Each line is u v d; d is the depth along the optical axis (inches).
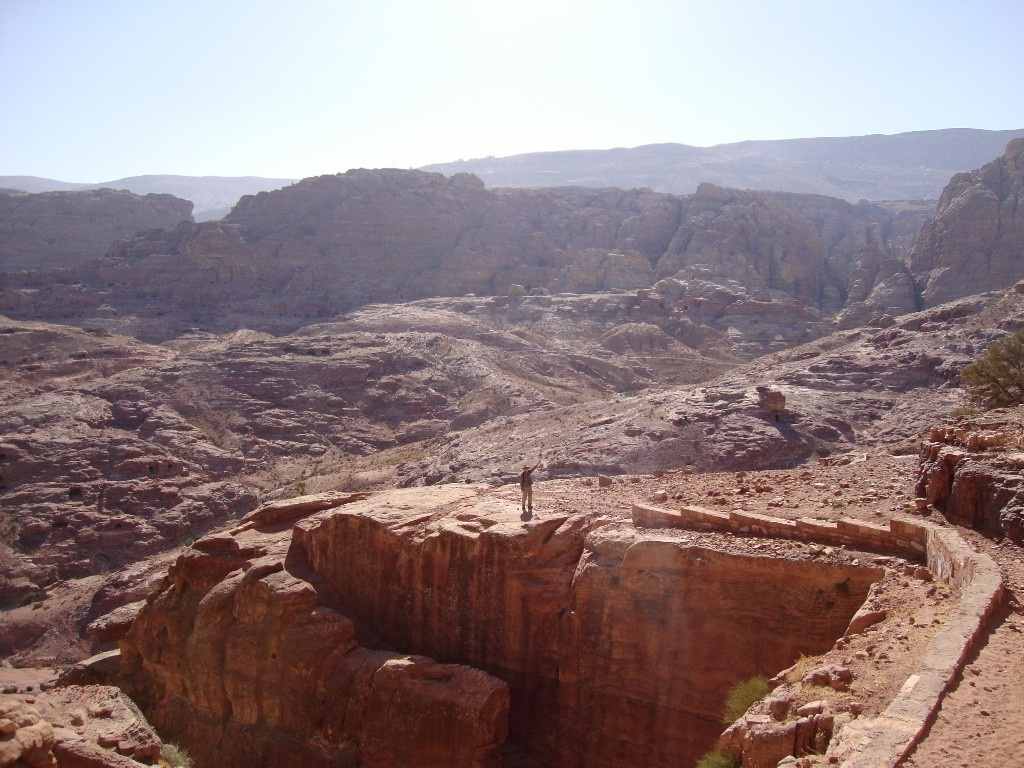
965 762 468.8
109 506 3503.9
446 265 7637.8
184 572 1214.3
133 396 4448.8
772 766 538.9
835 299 7603.4
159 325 6387.8
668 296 6761.8
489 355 5216.5
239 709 1059.3
